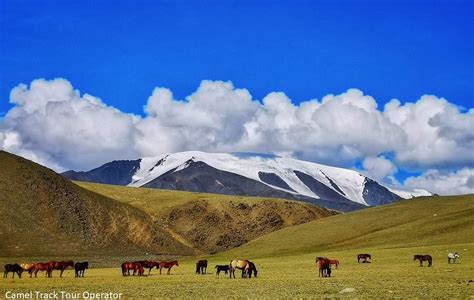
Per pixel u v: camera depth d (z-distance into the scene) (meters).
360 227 146.12
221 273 82.00
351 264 88.81
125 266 76.88
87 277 73.75
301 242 141.75
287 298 42.50
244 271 70.12
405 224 139.00
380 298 41.66
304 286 53.53
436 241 117.38
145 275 77.56
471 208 142.75
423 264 82.81
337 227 150.38
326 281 59.31
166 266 81.12
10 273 89.75
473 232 119.06
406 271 71.12
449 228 126.31
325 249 131.38
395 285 52.06
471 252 94.31
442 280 56.59
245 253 140.88
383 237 130.50
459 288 47.91
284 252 135.38
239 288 52.41
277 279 64.56
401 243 121.44
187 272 86.00
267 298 42.62
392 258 93.75
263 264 97.12
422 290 46.69
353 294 44.91
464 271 68.31
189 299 42.88
